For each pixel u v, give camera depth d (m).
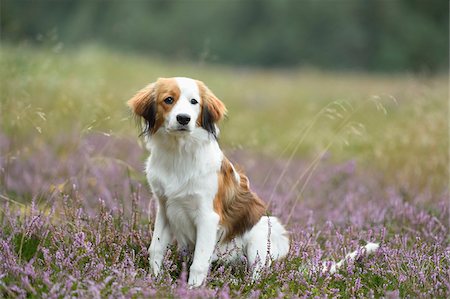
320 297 6.39
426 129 14.32
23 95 11.63
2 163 10.87
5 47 15.20
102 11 54.78
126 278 6.36
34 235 7.39
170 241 7.60
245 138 16.55
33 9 47.59
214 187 7.21
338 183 12.22
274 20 57.56
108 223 7.53
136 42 53.38
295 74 39.03
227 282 6.63
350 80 34.59
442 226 8.88
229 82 28.73
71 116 12.91
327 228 8.79
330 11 56.75
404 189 11.42
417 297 6.49
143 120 7.66
